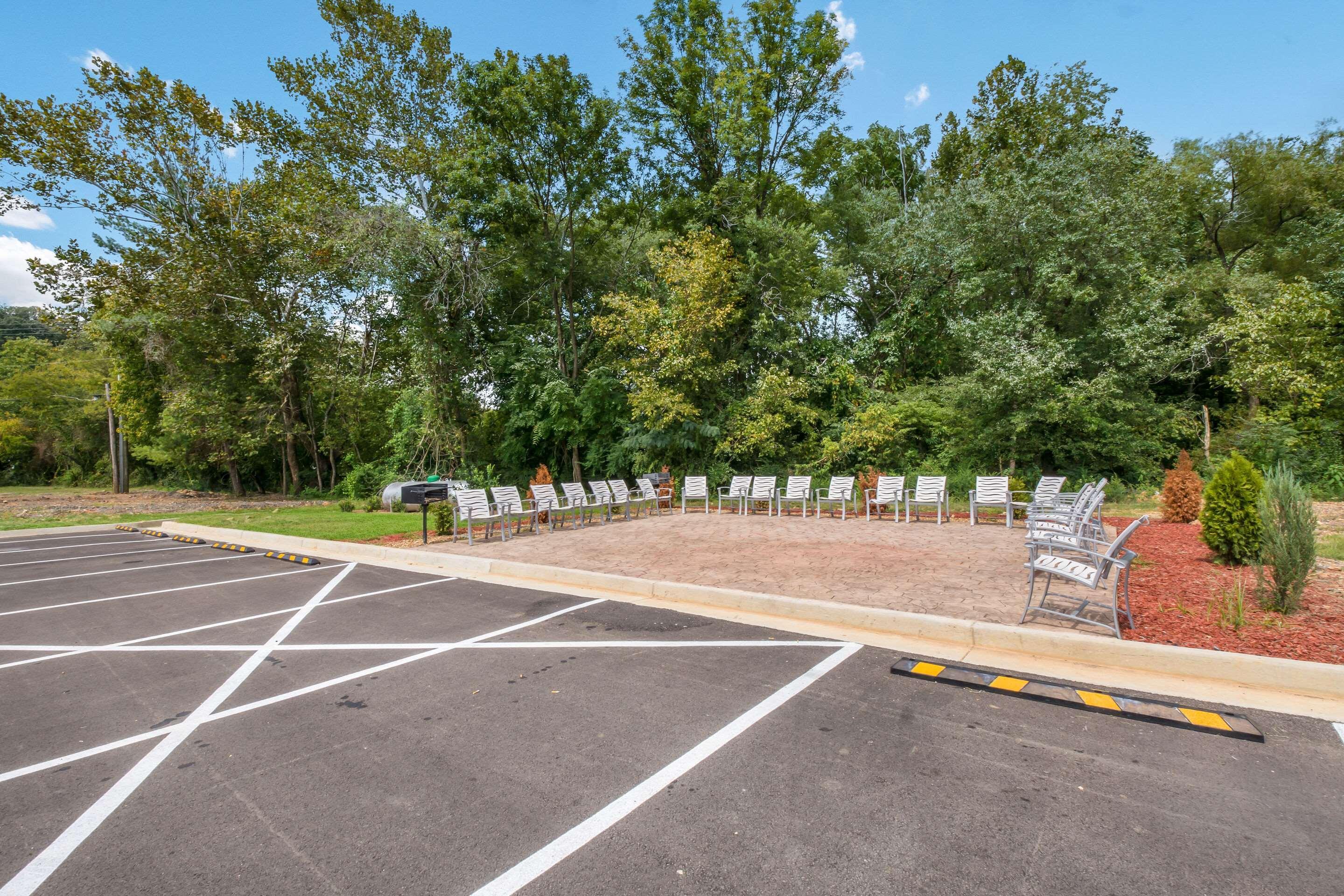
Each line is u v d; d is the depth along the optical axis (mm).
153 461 37125
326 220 23766
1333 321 15258
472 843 2793
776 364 22109
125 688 4891
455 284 23375
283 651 5730
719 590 6934
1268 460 16438
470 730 3955
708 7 21094
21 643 6281
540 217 23031
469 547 11047
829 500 15148
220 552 12102
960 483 17266
